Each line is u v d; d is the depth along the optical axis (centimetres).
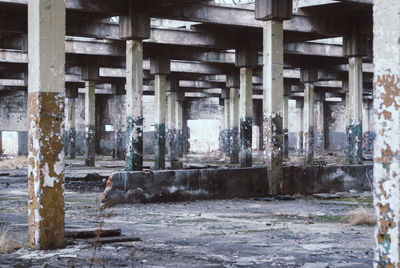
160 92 3133
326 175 1962
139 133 2148
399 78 527
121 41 2981
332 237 1042
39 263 795
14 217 1333
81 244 939
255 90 5153
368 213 1254
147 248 920
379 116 546
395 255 527
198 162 3922
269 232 1107
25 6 2225
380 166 543
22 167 3444
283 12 1833
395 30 530
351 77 2645
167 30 2652
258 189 1841
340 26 2562
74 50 2905
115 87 4450
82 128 5388
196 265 785
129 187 1659
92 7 2059
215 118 5794
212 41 2767
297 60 3562
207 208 1552
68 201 1692
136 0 2139
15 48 2816
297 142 5975
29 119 898
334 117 6109
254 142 5925
